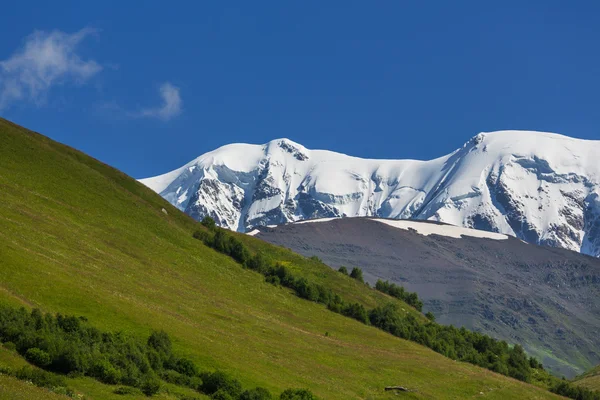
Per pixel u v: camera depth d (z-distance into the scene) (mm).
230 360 166500
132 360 133000
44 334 122812
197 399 129250
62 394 105688
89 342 130000
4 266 155625
